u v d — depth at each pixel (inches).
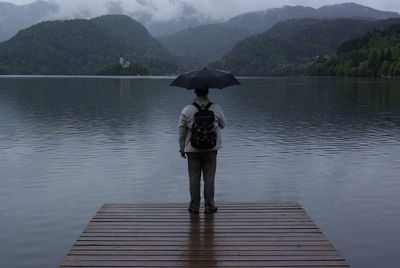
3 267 272.5
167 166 537.6
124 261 206.8
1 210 376.2
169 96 1956.2
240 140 725.9
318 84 3464.6
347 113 1195.3
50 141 717.3
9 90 2402.8
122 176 491.5
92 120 1016.2
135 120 1015.6
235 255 212.8
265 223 254.7
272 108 1349.7
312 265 202.4
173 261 207.0
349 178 482.3
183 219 261.7
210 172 268.1
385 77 4830.2
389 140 727.7
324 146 670.5
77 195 421.4
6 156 595.5
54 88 2672.2
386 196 417.1
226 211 276.5
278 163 553.3
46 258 284.7
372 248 301.1
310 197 416.5
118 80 4554.6
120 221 258.4
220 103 1563.7
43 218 356.8
